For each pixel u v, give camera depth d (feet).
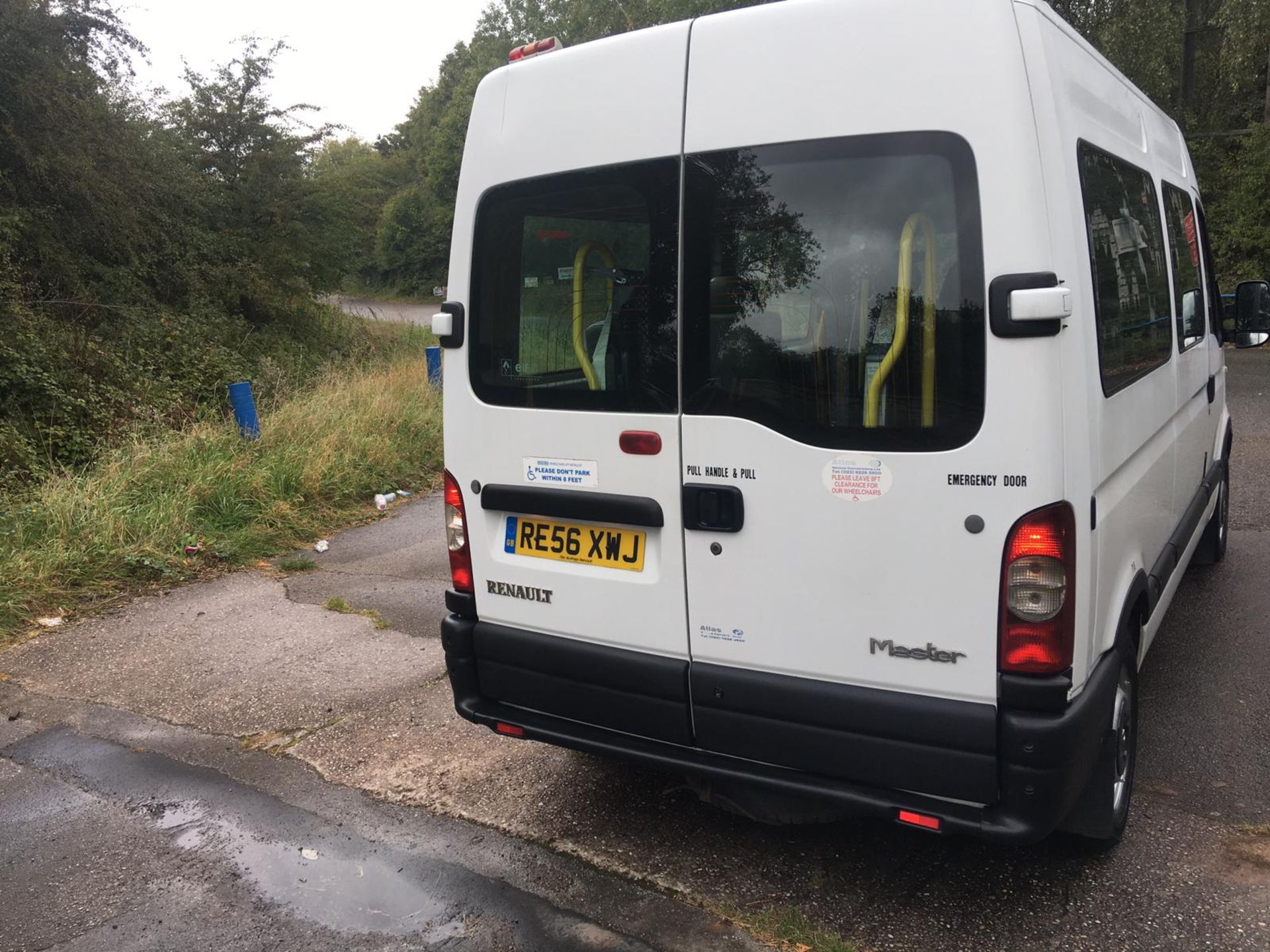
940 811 8.38
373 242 151.02
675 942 9.02
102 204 44.11
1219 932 8.74
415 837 11.07
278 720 14.33
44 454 28.91
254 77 59.00
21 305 35.55
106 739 13.89
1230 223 65.31
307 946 9.22
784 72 8.45
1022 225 7.54
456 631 10.98
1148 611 10.93
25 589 19.44
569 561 10.12
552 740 10.43
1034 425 7.63
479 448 10.60
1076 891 9.45
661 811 11.38
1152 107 13.39
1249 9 65.87
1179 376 13.07
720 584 9.18
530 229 10.03
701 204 8.91
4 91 40.04
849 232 8.24
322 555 23.47
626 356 9.42
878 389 8.21
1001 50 7.60
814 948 8.78
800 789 8.96
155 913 9.81
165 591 20.57
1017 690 7.97
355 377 42.86
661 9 83.71
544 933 9.24
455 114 149.59
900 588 8.32
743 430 8.84
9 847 11.10
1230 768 11.56
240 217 58.75
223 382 40.19
